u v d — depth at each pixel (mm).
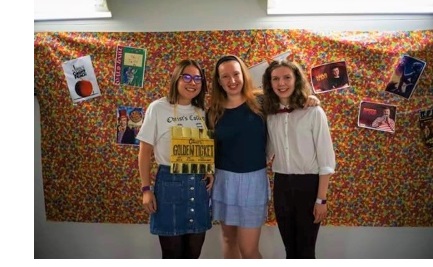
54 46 2098
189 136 1562
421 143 2006
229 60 1576
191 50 2059
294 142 1551
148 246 2189
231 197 1584
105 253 2201
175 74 1575
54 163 2158
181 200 1549
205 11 2057
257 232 1621
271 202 2068
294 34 2023
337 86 2012
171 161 1538
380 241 2096
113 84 2094
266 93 1603
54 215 2189
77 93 2107
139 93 2088
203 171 1570
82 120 2117
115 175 2129
